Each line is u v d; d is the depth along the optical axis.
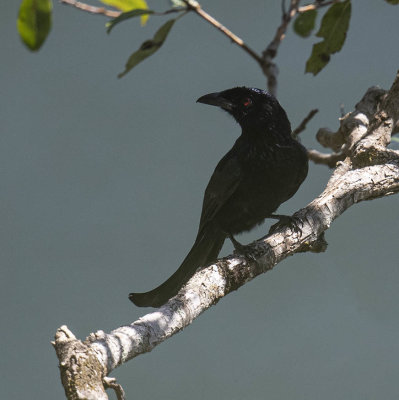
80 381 4.27
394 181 7.05
